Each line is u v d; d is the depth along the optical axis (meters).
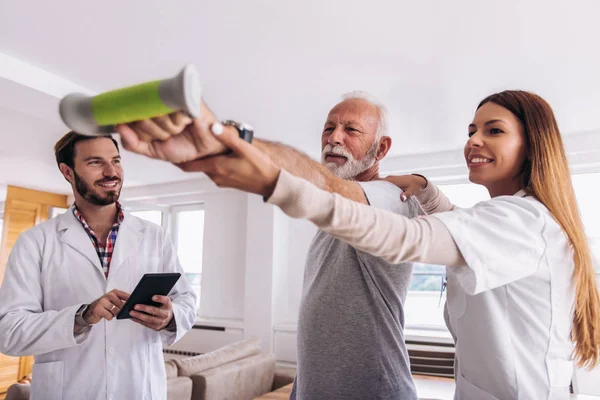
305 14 1.96
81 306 1.27
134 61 2.41
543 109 0.79
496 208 0.65
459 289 0.81
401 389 0.98
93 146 1.41
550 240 0.68
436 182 4.52
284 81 2.71
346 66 2.50
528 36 2.16
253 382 3.49
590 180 3.80
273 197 0.47
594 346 0.76
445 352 3.81
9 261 1.40
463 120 3.36
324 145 1.13
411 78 2.65
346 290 1.01
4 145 3.93
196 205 6.04
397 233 0.54
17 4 1.88
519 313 0.72
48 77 2.52
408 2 1.87
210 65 2.48
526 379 0.72
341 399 0.98
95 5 1.89
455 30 2.11
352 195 0.76
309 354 1.05
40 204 5.98
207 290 5.45
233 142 0.44
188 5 1.89
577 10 1.92
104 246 1.54
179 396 2.72
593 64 2.45
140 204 6.09
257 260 4.85
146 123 0.42
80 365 1.35
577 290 0.73
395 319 1.02
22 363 5.34
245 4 1.89
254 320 4.78
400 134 3.71
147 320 1.30
